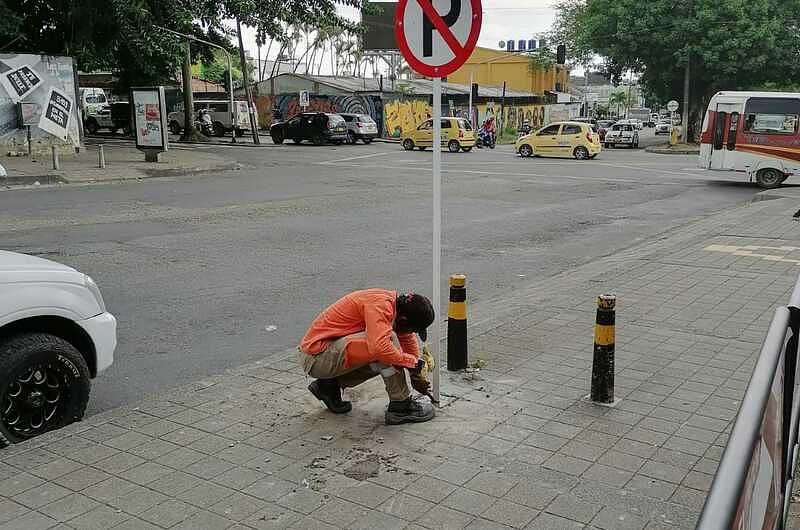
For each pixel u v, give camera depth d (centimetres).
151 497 373
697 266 920
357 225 1290
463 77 7612
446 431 443
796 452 289
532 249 1117
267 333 677
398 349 445
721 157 2127
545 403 484
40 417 451
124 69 3553
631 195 1845
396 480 385
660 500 364
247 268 935
